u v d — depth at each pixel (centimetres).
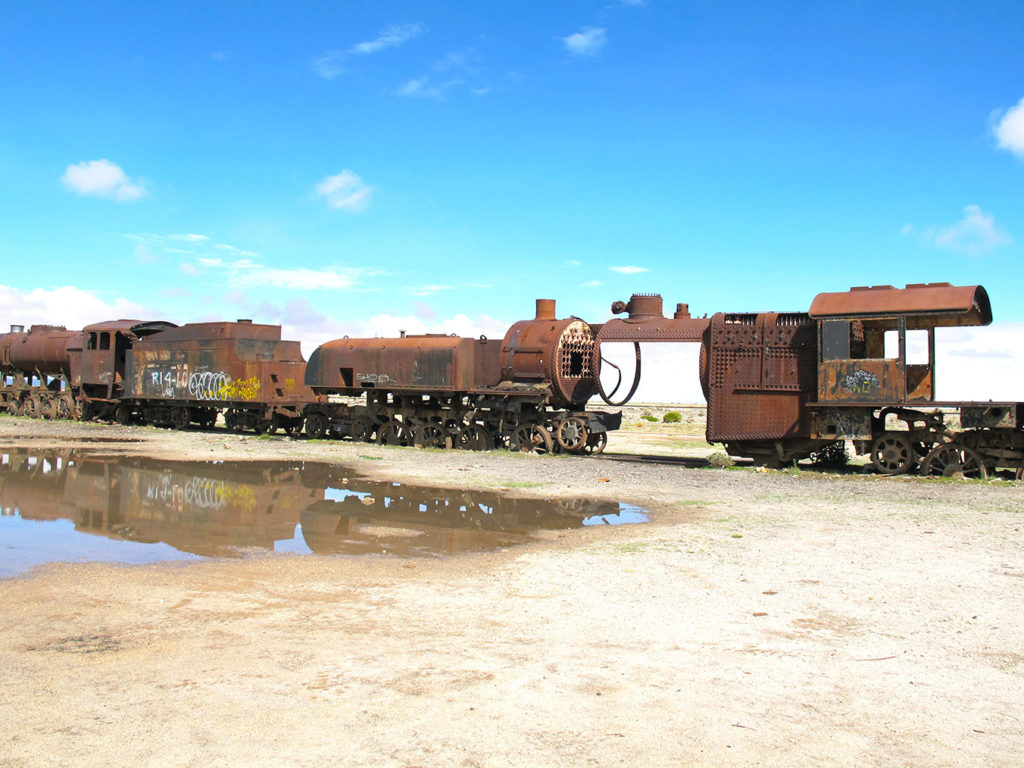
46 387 3634
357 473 1695
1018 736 469
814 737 465
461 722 479
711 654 595
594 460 1947
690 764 432
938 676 555
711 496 1373
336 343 2525
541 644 615
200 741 452
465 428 2247
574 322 2128
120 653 593
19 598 743
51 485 1488
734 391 1766
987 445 1562
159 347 3022
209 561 899
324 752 441
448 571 851
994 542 971
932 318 1691
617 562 884
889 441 1638
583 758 438
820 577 810
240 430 2944
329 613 696
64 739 452
